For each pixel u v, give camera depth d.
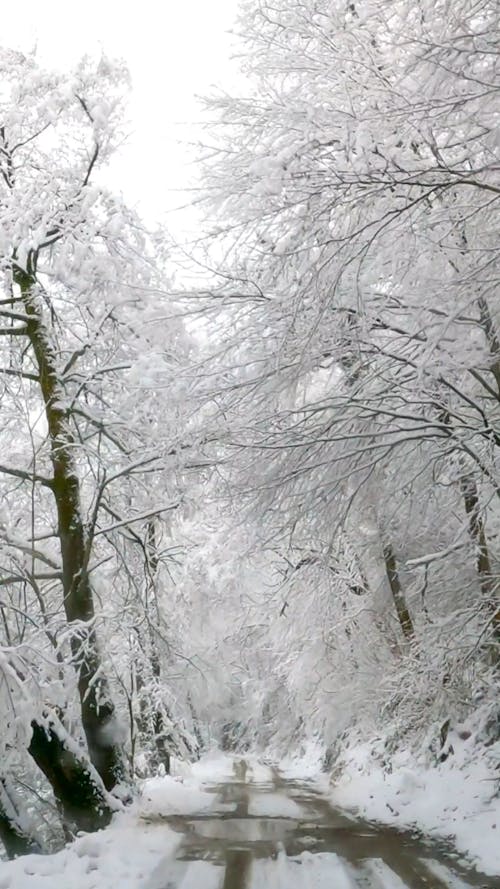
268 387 10.05
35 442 14.95
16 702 9.86
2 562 13.49
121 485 14.48
